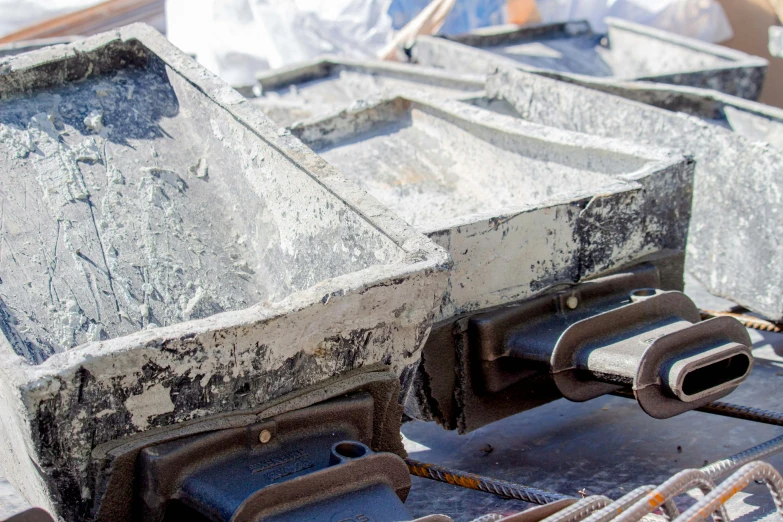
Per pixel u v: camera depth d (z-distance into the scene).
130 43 2.59
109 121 2.43
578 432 2.52
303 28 5.69
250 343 1.56
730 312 3.01
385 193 2.95
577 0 6.22
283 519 1.47
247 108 2.25
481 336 2.18
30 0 6.39
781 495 1.52
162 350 1.47
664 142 3.13
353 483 1.55
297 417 1.66
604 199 2.33
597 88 3.85
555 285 2.32
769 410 2.33
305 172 2.02
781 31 4.59
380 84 4.61
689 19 5.96
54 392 1.40
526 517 1.52
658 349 1.92
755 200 2.84
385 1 5.61
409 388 1.88
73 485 1.51
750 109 3.51
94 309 1.97
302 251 2.07
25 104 2.42
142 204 2.24
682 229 2.55
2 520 1.35
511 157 2.94
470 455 2.44
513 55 5.46
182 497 1.54
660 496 1.43
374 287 1.64
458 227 2.10
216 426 1.58
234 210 2.30
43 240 2.09
